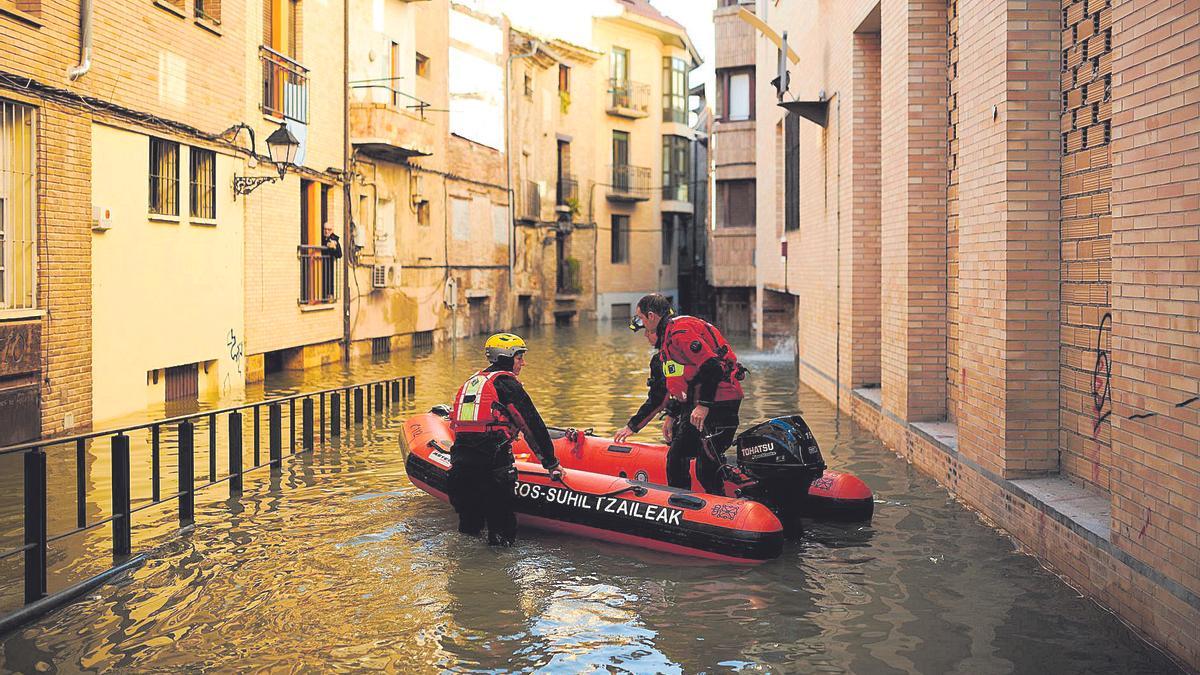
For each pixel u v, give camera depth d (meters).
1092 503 6.21
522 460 8.38
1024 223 6.88
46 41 10.46
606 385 16.83
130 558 6.50
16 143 10.27
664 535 6.74
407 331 24.95
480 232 30.52
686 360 7.13
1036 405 6.93
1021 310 6.91
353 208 21.59
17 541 6.77
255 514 7.73
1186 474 4.61
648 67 45.88
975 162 7.53
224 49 15.21
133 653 5.02
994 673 4.67
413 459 8.27
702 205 54.59
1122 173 5.23
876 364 12.53
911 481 8.73
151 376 13.39
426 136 23.47
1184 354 4.63
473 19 29.89
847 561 6.50
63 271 10.80
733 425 7.21
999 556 6.50
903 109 9.75
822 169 14.74
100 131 11.60
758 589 5.98
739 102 31.23
